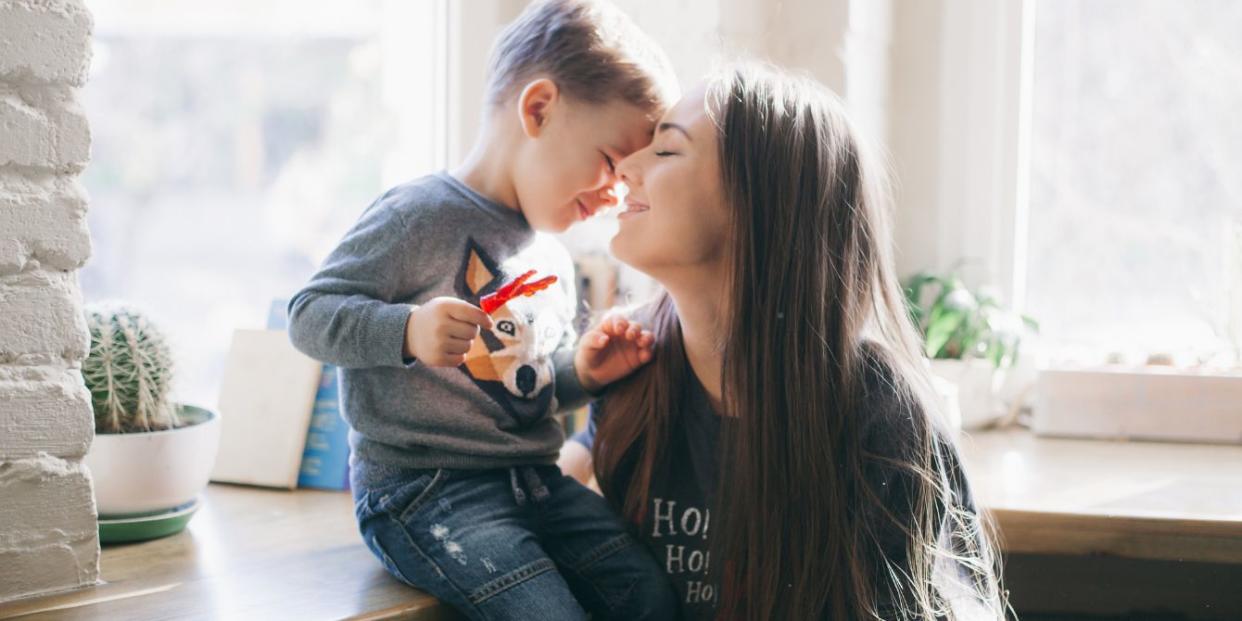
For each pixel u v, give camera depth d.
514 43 1.11
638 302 1.44
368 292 1.03
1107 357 1.56
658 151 1.03
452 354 0.96
